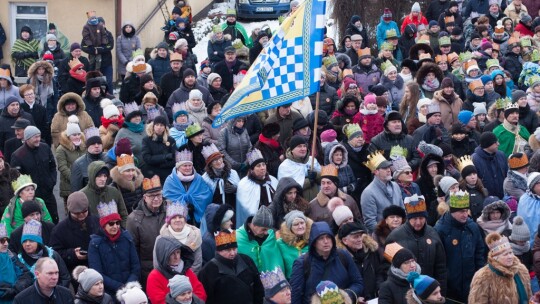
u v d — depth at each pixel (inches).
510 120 762.8
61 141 724.7
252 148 708.0
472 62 921.5
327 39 982.4
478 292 506.6
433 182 652.1
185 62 1039.6
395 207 563.8
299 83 650.2
